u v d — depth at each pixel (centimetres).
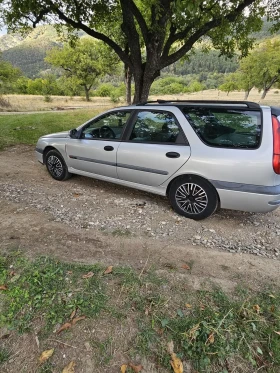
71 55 3428
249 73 3675
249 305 199
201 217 340
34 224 312
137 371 155
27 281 213
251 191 296
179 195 350
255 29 848
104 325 180
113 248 271
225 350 166
